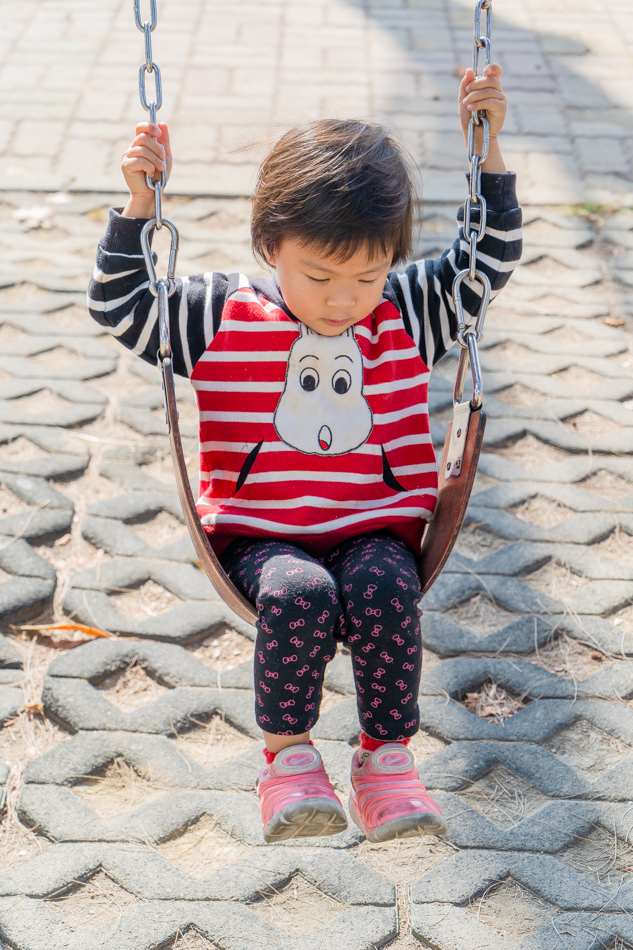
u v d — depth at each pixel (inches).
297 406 70.0
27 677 98.1
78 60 235.1
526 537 116.6
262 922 77.7
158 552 112.9
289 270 64.8
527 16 269.1
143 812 85.7
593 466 128.1
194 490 120.3
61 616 105.0
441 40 252.8
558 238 178.1
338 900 79.5
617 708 96.7
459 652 102.2
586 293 164.1
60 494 119.7
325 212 61.7
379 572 65.1
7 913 77.5
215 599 107.4
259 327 70.0
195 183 188.2
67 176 189.8
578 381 144.1
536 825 85.6
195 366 70.6
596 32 261.0
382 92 225.6
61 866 81.0
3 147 198.7
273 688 63.9
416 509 71.4
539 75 236.2
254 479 69.6
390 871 81.9
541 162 201.8
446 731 94.0
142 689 98.3
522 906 79.5
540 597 109.0
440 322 74.1
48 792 86.9
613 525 118.7
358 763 69.3
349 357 70.6
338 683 98.2
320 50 245.0
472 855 83.0
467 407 63.9
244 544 69.7
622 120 218.8
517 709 97.0
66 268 164.2
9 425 129.7
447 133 210.1
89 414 132.5
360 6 273.3
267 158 66.7
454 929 77.4
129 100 217.8
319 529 69.2
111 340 148.5
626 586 110.5
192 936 77.1
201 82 226.8
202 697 96.5
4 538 112.7
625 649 103.0
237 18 262.4
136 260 69.3
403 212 64.4
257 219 66.5
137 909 78.3
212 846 83.9
